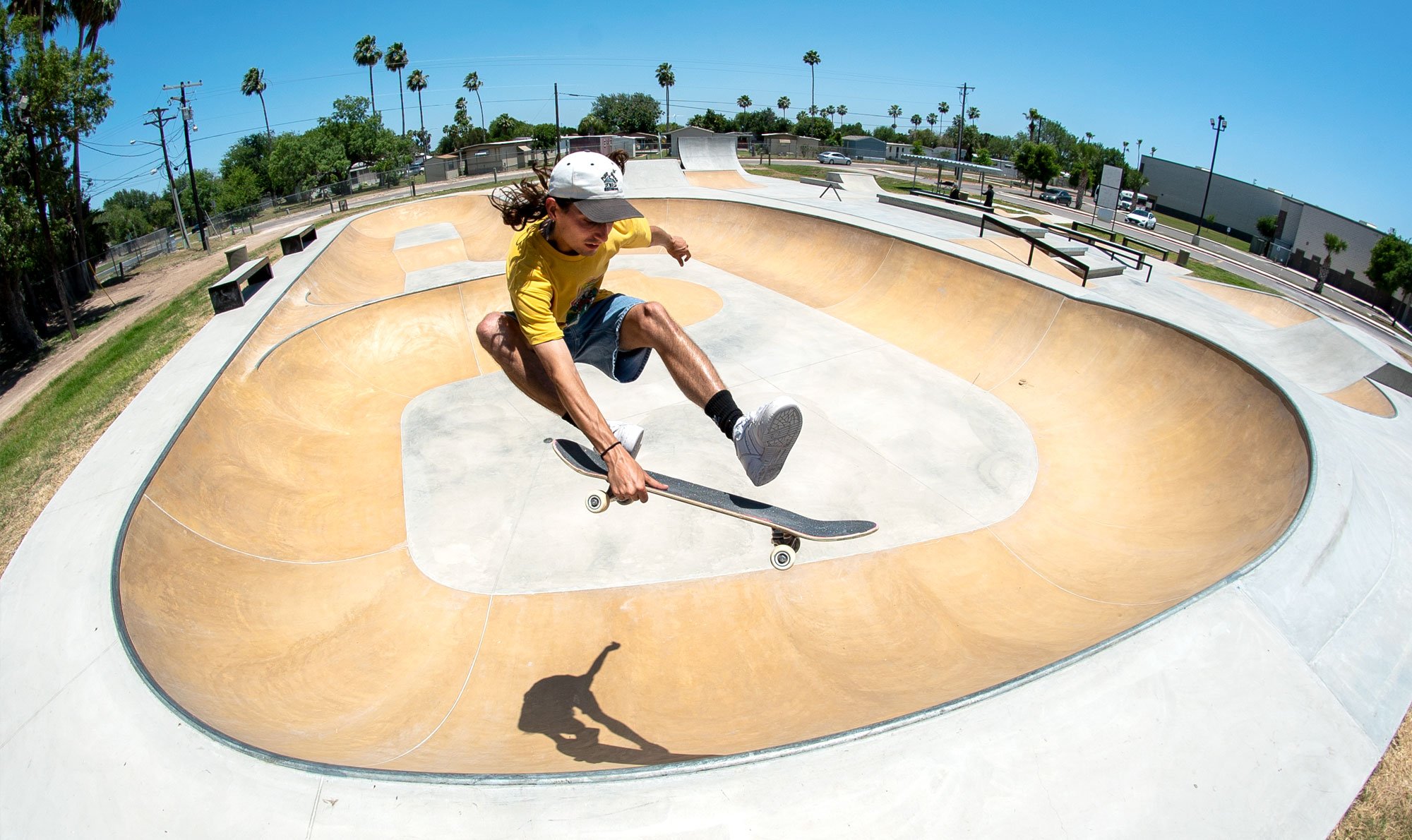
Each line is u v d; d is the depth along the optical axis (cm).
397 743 583
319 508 1066
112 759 435
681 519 989
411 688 721
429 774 384
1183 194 6900
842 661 742
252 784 396
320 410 1362
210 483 980
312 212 5241
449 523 1012
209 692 598
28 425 1608
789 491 1052
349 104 7950
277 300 1608
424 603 862
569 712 668
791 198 3141
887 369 1448
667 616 822
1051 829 369
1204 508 937
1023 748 402
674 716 655
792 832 357
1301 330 1491
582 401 231
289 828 370
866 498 1038
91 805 411
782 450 235
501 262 2227
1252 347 1500
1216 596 522
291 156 7338
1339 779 420
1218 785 400
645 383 1375
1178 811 385
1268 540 695
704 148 3788
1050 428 1232
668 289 1944
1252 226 6256
